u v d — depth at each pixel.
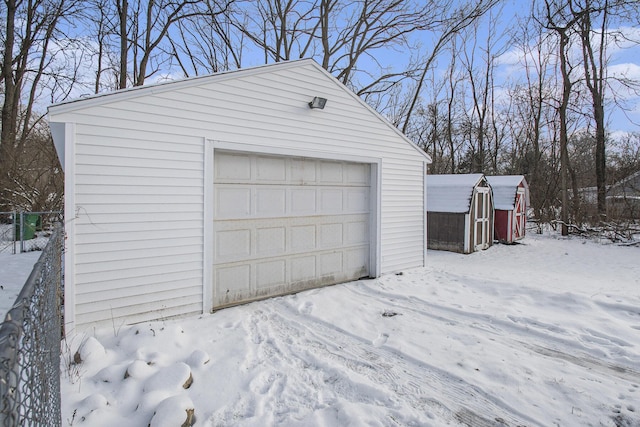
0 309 5.12
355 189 7.15
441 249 11.66
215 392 3.16
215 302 5.30
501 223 13.21
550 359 3.92
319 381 3.40
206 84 4.98
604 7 14.19
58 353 2.74
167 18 14.09
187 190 4.87
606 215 14.62
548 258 10.34
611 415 2.95
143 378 3.19
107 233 4.30
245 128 5.38
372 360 3.87
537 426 2.82
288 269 6.16
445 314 5.34
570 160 22.03
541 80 20.17
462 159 25.80
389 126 7.48
